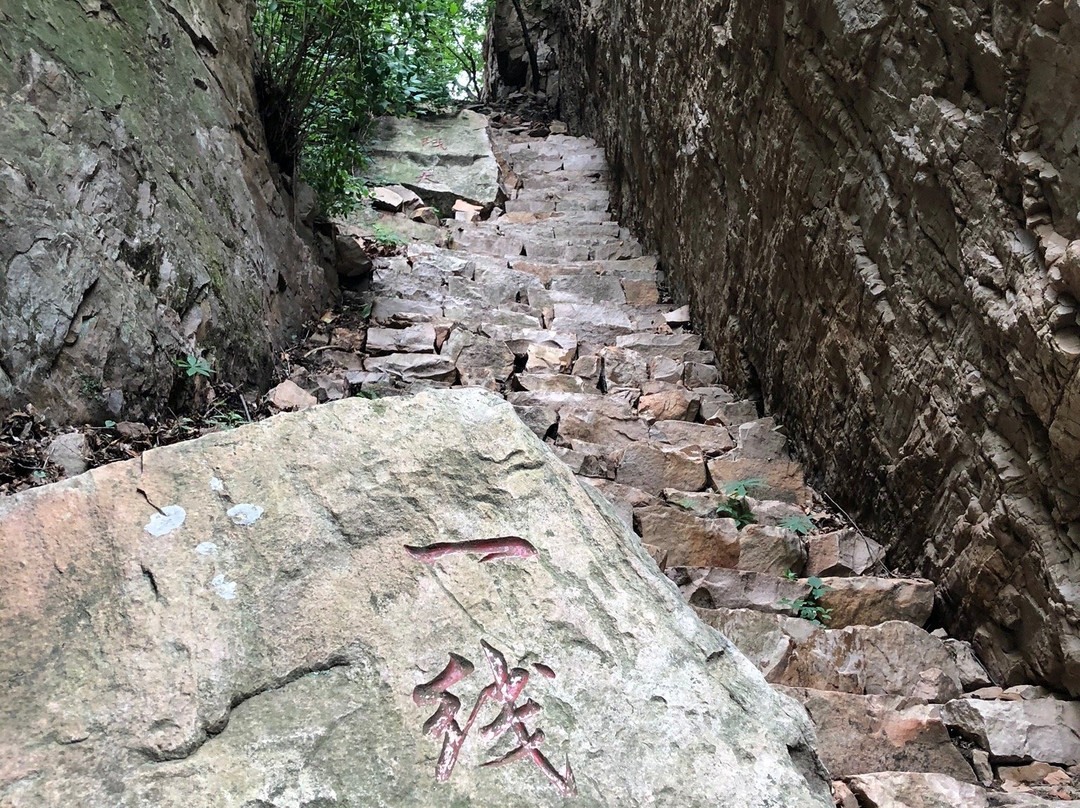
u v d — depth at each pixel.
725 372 5.64
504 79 12.93
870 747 2.68
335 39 5.27
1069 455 2.64
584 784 1.63
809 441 4.55
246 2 5.03
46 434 2.78
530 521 1.99
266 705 1.63
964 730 2.80
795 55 4.08
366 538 1.88
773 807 1.65
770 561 3.78
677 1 6.05
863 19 3.47
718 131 5.32
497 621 1.81
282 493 1.91
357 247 5.89
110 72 3.57
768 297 4.84
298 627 1.73
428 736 1.64
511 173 9.13
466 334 5.39
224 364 3.83
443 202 8.07
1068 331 2.54
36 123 3.09
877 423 3.79
